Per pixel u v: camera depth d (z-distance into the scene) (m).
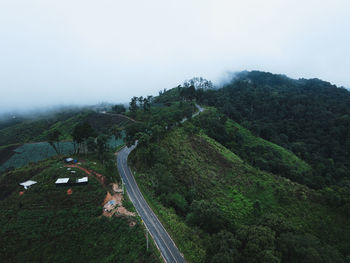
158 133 95.31
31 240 47.97
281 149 135.50
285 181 84.06
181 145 97.62
